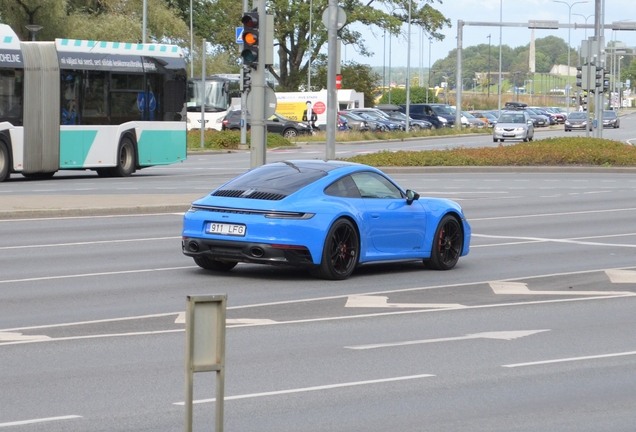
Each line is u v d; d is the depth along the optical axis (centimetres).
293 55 10562
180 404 840
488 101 18150
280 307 1318
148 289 1448
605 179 3956
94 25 7038
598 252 1955
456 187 3447
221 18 10806
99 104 3706
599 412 842
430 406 852
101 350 1048
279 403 851
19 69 3466
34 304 1319
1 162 3431
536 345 1112
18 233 2111
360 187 1609
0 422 780
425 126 8688
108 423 781
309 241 1501
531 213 2667
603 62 5556
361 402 859
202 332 578
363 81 11381
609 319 1279
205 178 3700
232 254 1510
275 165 1638
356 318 1252
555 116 12162
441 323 1231
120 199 2678
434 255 1694
